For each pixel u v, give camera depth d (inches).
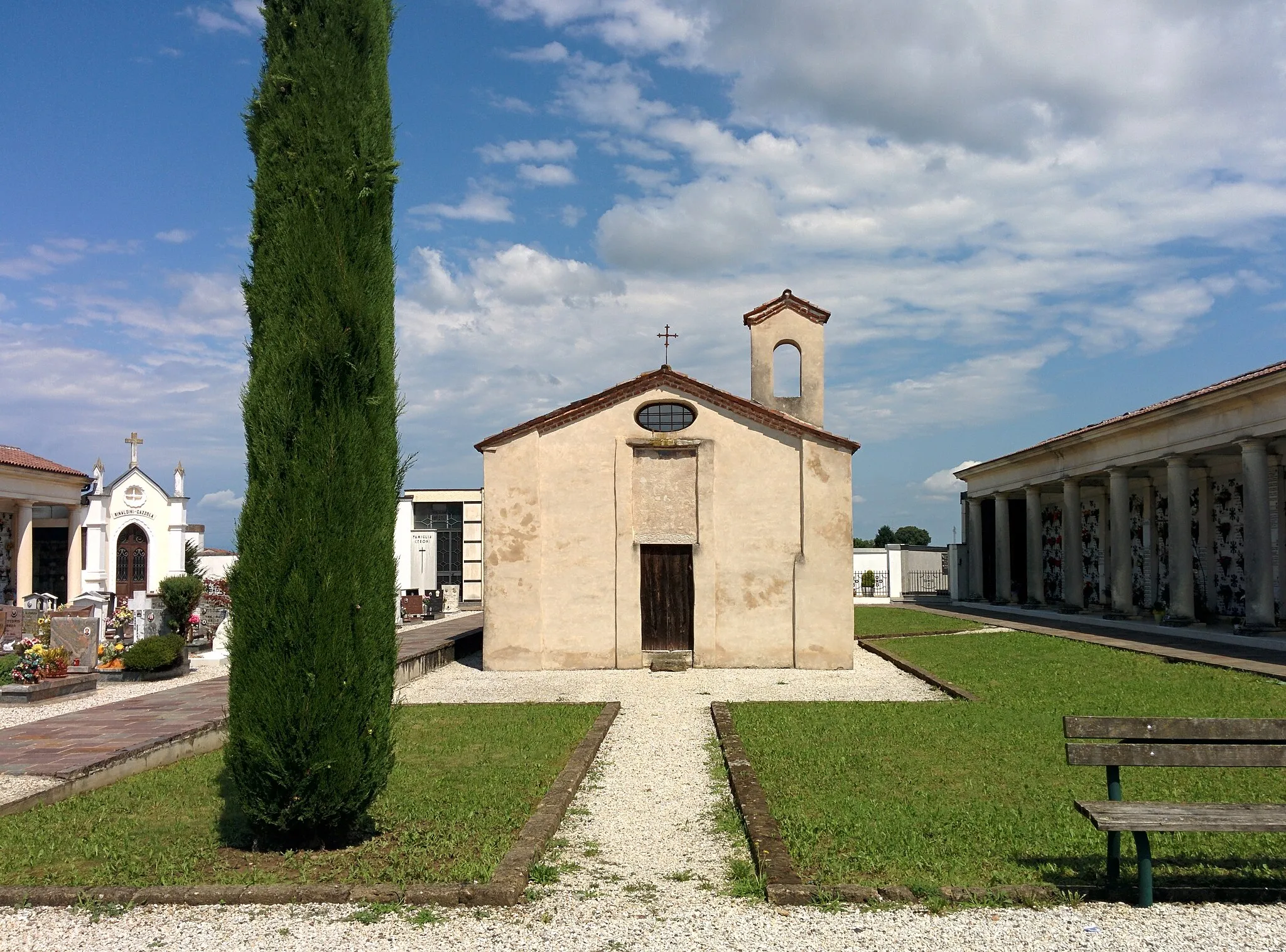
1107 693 576.1
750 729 470.6
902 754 408.5
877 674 721.6
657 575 777.6
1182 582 972.6
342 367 288.4
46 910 244.1
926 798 334.0
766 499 773.3
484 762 410.6
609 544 773.3
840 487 770.8
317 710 279.4
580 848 292.4
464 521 1678.2
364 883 256.1
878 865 260.8
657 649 772.0
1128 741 255.9
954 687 609.0
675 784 376.8
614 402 783.1
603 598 769.6
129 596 1453.0
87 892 248.8
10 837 303.6
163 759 423.5
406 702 598.9
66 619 686.5
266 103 296.2
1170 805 247.0
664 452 783.1
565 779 368.5
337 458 286.0
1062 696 568.1
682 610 775.1
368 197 299.9
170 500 1465.3
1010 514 1603.1
